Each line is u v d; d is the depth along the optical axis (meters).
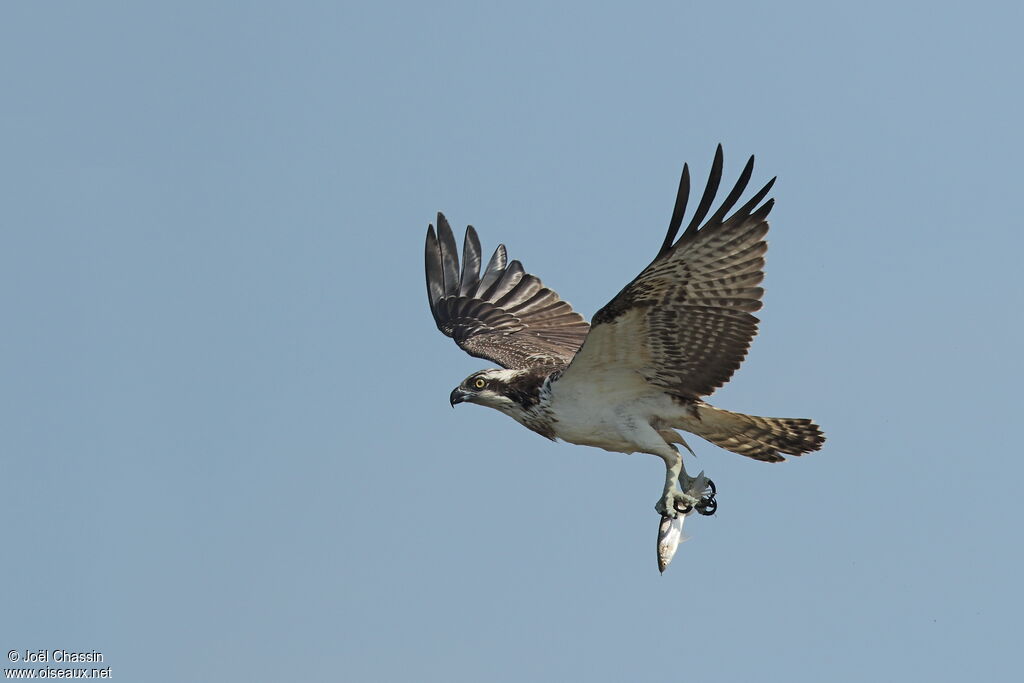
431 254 19.53
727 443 15.71
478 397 16.02
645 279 13.66
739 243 13.52
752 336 14.12
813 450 15.39
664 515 15.14
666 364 14.73
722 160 13.08
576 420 15.41
